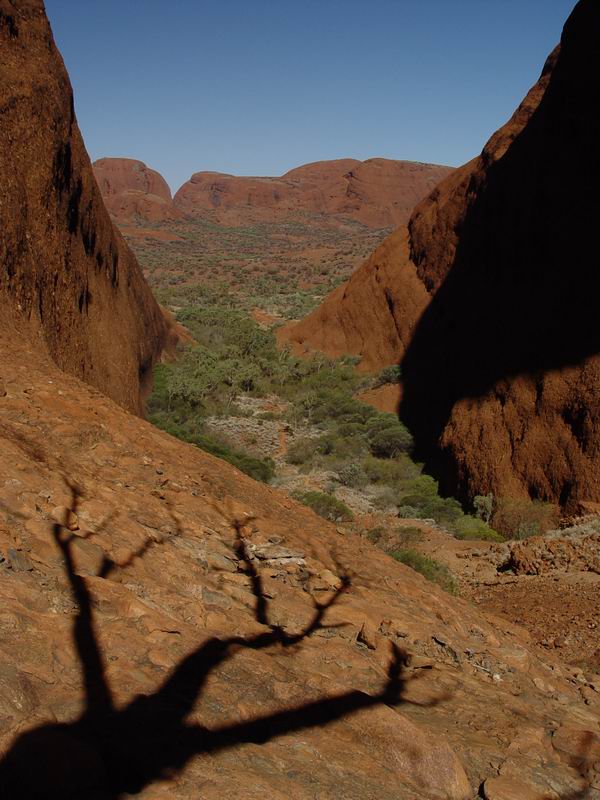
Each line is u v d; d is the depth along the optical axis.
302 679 3.68
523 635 7.73
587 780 3.68
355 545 7.89
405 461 36.78
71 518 4.70
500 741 3.92
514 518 26.14
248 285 117.88
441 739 3.37
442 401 41.12
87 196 23.78
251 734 3.15
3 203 15.59
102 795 2.37
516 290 35.25
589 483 25.69
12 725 2.54
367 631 4.82
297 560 6.05
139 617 3.77
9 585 3.57
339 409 43.88
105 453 7.03
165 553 5.00
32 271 16.70
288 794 2.72
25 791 2.29
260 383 49.50
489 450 30.45
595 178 31.23
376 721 3.39
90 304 23.44
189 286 111.25
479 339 38.22
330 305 61.94
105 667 3.20
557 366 29.14
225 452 29.38
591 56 32.66
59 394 8.42
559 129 33.94
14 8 18.67
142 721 2.86
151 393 40.66
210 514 6.48
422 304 52.19
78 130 23.80
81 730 2.69
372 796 2.92
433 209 55.66
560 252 32.03
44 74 19.12
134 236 167.62
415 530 21.80
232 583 5.11
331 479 32.19
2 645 3.07
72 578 3.88
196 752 2.77
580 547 15.66
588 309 29.22
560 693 5.50
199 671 3.46
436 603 6.61
